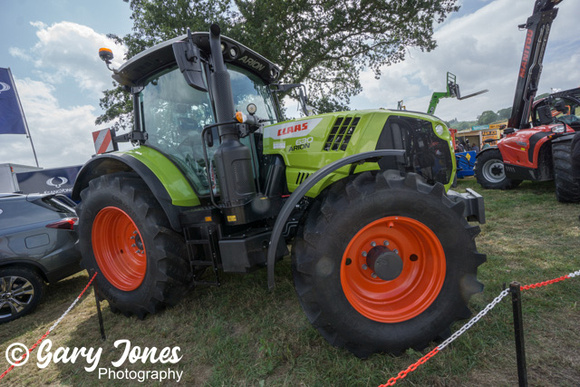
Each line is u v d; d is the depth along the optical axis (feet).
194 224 8.05
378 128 7.66
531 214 13.93
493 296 7.57
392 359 6.00
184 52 6.61
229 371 6.28
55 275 11.70
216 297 9.55
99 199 9.10
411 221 6.15
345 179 6.82
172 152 9.37
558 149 15.06
